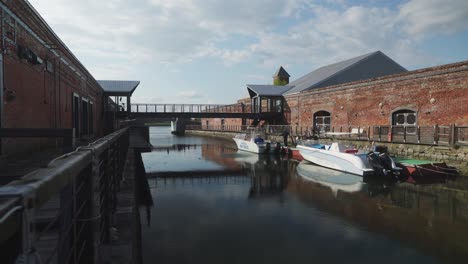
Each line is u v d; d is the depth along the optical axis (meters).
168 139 42.97
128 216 5.11
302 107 29.56
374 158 14.73
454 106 16.06
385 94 20.44
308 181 14.05
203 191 12.27
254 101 35.88
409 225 8.32
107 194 4.11
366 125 22.03
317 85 30.52
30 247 1.19
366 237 7.53
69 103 12.73
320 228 8.12
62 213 2.05
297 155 21.27
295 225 8.34
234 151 26.41
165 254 6.63
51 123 10.44
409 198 10.96
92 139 16.34
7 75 7.14
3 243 1.07
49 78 10.20
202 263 6.22
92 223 2.60
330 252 6.73
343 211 9.55
